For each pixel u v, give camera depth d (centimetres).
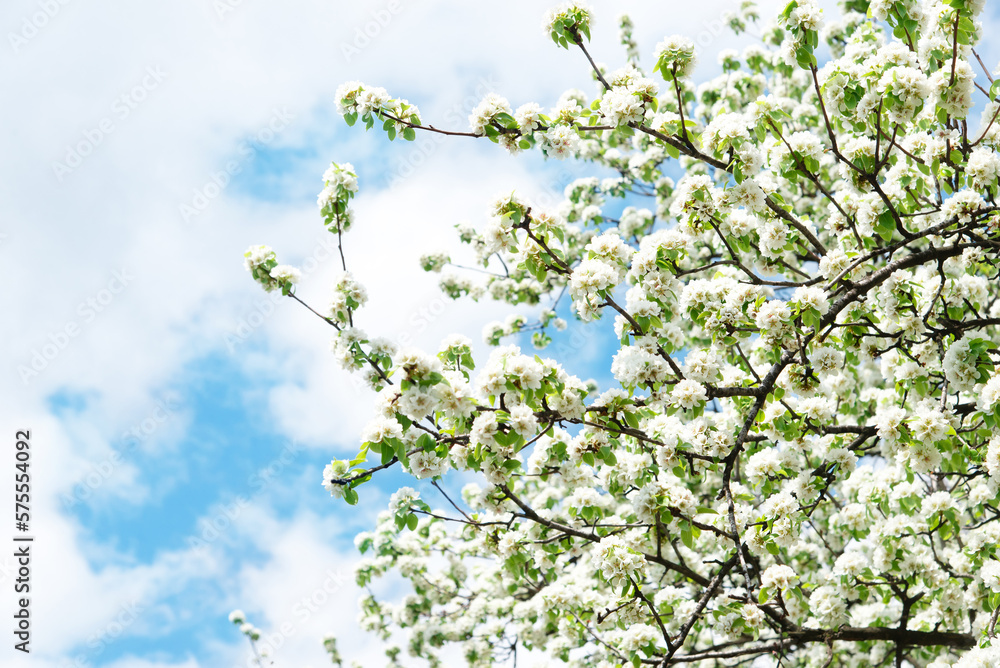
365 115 481
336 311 481
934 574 539
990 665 408
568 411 412
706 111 947
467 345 462
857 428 492
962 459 463
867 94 458
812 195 877
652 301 453
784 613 495
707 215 482
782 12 441
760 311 438
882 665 727
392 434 384
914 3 459
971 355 421
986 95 456
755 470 511
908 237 442
